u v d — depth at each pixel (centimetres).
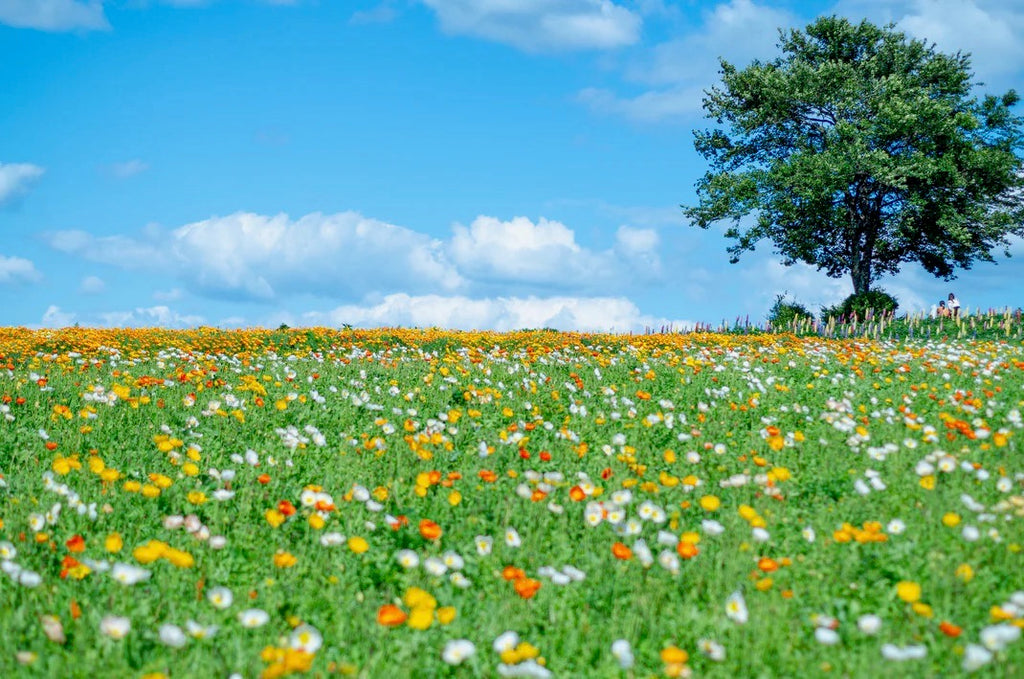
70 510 613
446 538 591
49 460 754
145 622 458
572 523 615
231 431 884
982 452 758
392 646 439
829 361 1450
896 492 671
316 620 469
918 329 2889
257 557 556
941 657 425
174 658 421
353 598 499
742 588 504
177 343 1873
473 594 510
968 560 525
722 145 4259
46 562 536
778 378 1248
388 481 709
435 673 423
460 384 1202
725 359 1498
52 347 1658
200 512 635
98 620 448
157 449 798
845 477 713
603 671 424
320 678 401
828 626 444
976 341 2267
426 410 1014
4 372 1205
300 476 743
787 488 686
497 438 872
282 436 837
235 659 421
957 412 965
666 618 479
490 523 617
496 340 2020
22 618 448
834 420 916
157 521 613
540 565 549
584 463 792
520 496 667
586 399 1096
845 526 540
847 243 4178
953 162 3809
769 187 3878
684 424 912
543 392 1137
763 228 3947
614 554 501
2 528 577
